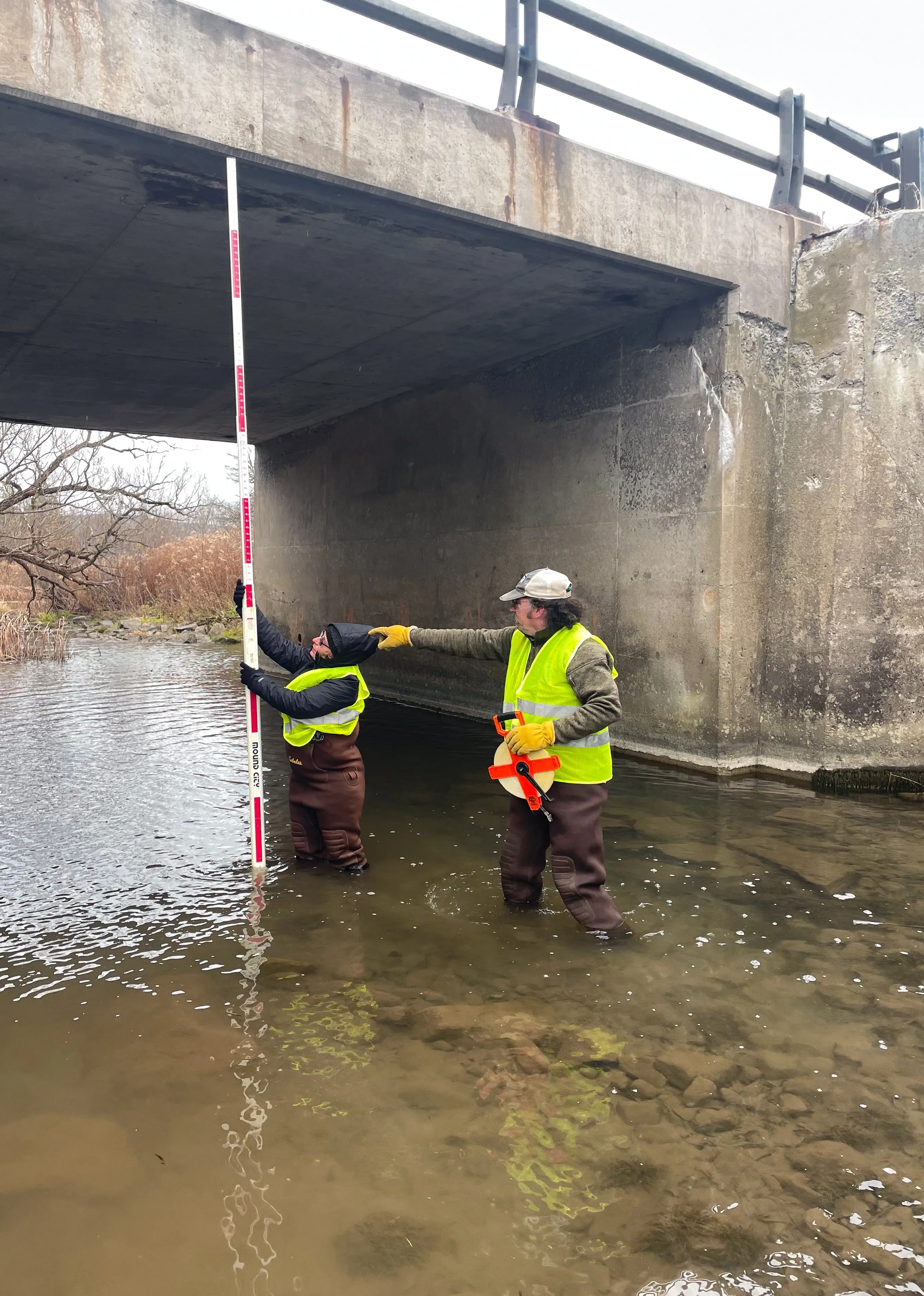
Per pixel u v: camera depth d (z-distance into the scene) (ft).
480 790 20.92
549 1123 8.32
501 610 30.50
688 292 22.34
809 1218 7.07
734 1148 7.94
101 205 17.22
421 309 23.85
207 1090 8.87
